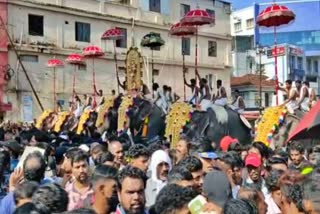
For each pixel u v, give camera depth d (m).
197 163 6.20
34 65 40.16
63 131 25.83
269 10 20.48
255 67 60.44
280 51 54.47
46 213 4.61
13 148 10.75
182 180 5.85
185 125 17.47
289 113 16.05
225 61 52.47
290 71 55.94
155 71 46.75
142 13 46.72
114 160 8.52
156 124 19.81
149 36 28.98
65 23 41.78
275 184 5.95
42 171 6.56
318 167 4.82
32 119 39.19
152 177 7.33
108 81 44.22
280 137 15.72
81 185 6.82
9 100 38.66
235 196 6.10
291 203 4.67
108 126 22.56
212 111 16.39
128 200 5.28
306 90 17.50
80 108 29.55
